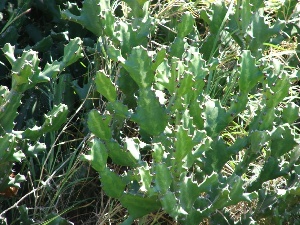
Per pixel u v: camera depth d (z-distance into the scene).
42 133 0.79
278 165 0.80
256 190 0.81
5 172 0.78
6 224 0.79
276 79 0.77
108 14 0.82
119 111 0.74
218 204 0.73
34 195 0.84
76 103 0.99
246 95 0.80
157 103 0.74
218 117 0.80
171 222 0.81
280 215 0.79
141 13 0.89
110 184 0.72
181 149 0.70
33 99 0.94
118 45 0.84
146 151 0.92
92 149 0.71
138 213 0.74
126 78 0.83
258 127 0.79
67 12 0.89
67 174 0.86
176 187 0.73
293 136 0.78
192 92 0.77
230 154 0.80
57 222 0.79
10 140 0.75
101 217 0.85
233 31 0.95
